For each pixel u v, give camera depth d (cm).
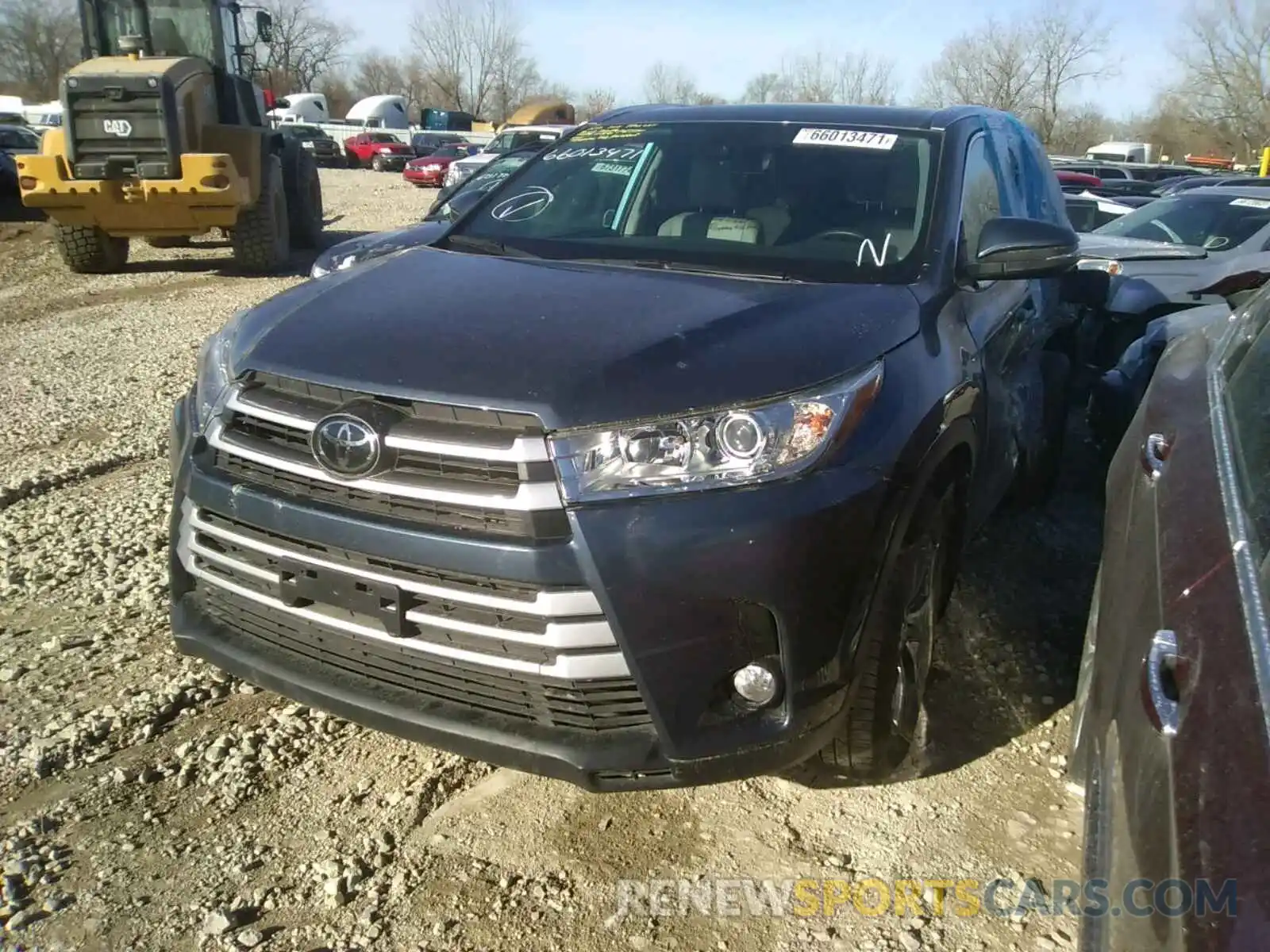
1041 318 427
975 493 322
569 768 227
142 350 807
